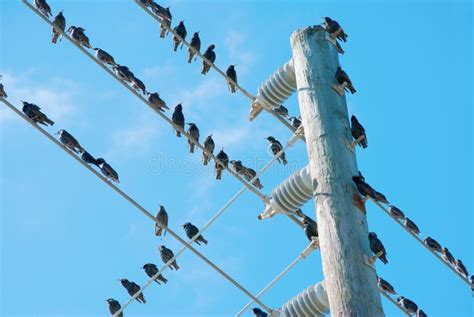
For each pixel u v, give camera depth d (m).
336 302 9.88
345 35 13.33
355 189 10.66
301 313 10.70
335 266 10.09
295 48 11.91
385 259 11.23
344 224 10.34
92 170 12.02
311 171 10.95
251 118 13.05
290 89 12.63
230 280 12.10
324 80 11.50
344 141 11.05
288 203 11.68
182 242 12.16
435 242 18.02
